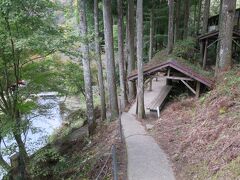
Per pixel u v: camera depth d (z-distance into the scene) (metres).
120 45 17.55
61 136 17.67
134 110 15.91
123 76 17.80
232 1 12.11
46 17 8.65
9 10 7.68
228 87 10.42
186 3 25.03
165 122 11.95
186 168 7.53
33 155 11.48
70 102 21.95
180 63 13.21
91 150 12.59
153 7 24.89
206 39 19.78
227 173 5.95
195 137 8.73
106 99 20.89
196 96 12.89
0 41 8.22
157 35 29.30
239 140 6.72
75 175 10.14
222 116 8.76
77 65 14.92
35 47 7.84
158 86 19.25
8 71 10.07
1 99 10.34
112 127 14.00
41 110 12.06
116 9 20.91
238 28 19.61
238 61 17.05
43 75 10.89
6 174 10.69
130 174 7.61
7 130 9.41
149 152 9.12
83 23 13.33
